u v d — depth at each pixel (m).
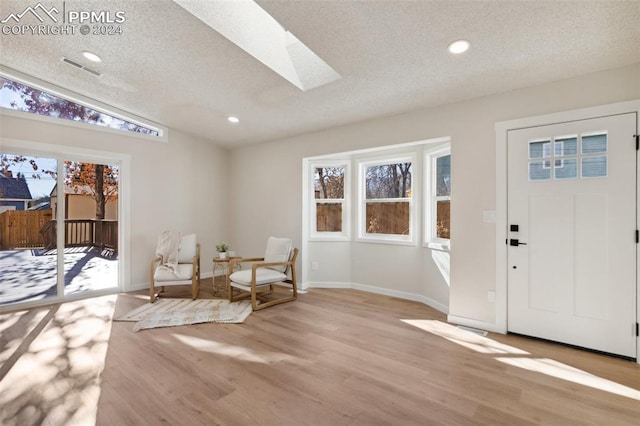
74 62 3.14
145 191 4.75
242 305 3.89
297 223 4.88
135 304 3.91
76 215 4.17
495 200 3.05
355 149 4.17
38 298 3.86
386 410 1.83
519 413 1.81
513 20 2.01
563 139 2.73
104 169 4.41
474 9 1.92
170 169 5.05
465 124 3.23
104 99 3.99
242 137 5.14
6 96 3.57
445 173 3.87
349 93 3.22
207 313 3.57
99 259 4.37
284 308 3.81
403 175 4.43
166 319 3.36
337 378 2.19
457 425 1.71
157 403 1.89
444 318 3.45
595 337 2.60
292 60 3.12
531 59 2.45
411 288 4.22
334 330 3.10
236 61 2.86
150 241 4.81
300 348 2.67
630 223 2.47
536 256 2.86
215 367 2.34
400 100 3.33
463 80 2.83
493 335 2.97
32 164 3.82
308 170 4.98
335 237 4.93
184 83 3.39
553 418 1.77
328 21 2.09
